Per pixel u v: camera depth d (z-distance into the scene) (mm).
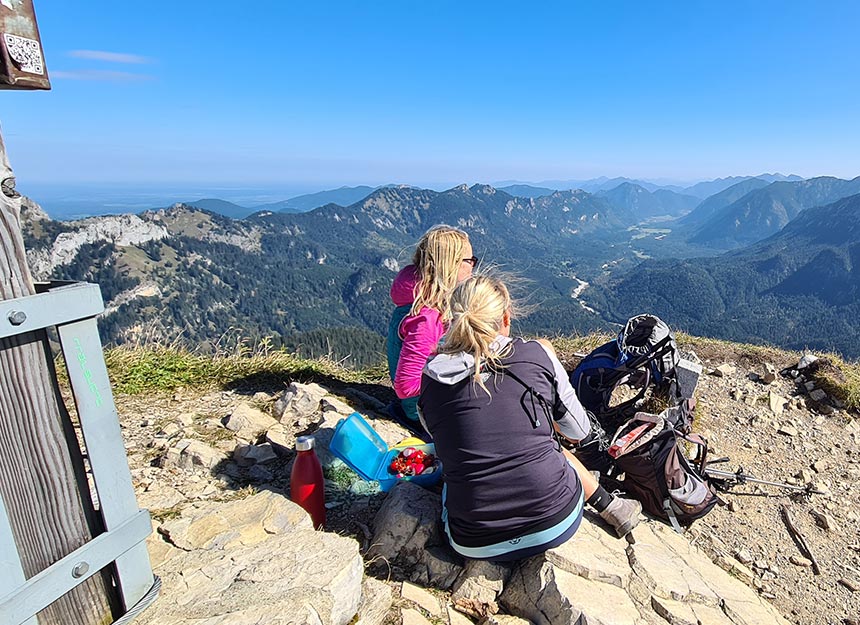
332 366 6684
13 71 1405
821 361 6637
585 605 2482
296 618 2107
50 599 1705
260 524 2869
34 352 1643
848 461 5113
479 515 2705
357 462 3592
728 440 5406
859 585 3590
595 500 3215
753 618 2891
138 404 5039
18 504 1645
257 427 4473
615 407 4984
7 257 1516
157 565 2422
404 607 2629
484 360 2744
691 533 3918
